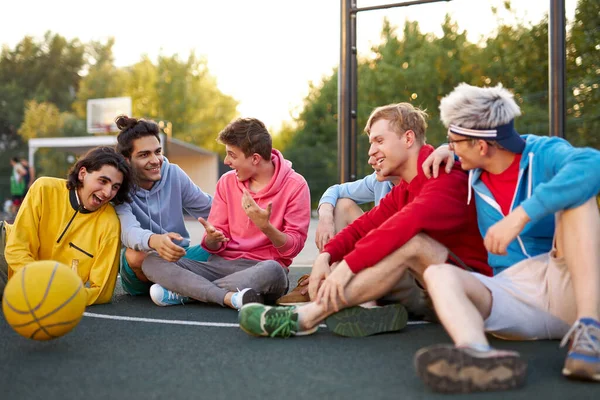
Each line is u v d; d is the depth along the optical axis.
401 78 25.59
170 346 2.87
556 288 2.63
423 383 2.25
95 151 3.85
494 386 2.13
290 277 5.62
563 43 5.42
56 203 3.95
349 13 6.32
